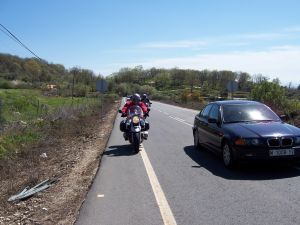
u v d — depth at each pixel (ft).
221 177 21.61
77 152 32.35
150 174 22.71
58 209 17.37
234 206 16.47
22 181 23.38
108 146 34.24
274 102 59.77
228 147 23.54
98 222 15.03
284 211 15.66
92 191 19.34
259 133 22.34
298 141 22.08
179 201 17.37
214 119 26.30
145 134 32.27
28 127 39.65
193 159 27.30
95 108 89.30
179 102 141.79
